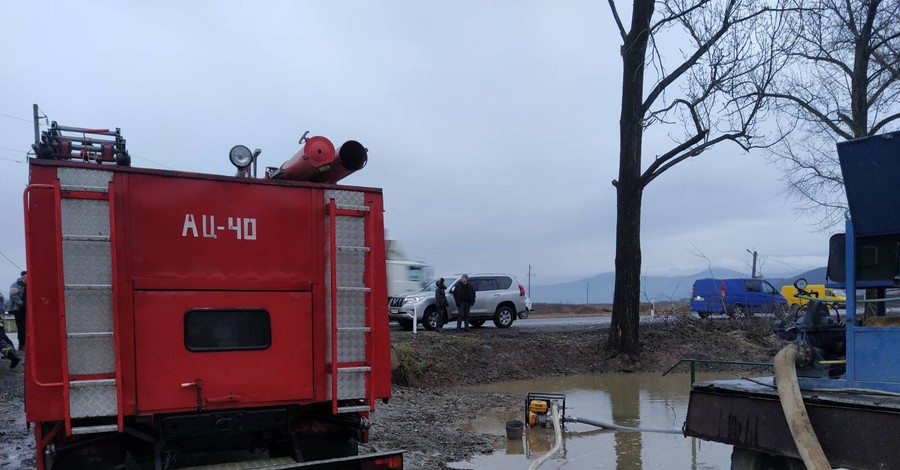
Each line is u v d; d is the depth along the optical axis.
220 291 5.05
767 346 20.61
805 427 4.96
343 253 5.55
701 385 6.37
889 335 5.15
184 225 4.96
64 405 4.42
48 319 4.45
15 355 13.21
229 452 5.56
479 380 15.77
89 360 4.55
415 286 20.84
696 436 6.33
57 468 4.86
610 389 14.94
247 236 5.19
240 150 5.77
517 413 11.68
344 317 5.52
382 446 8.66
